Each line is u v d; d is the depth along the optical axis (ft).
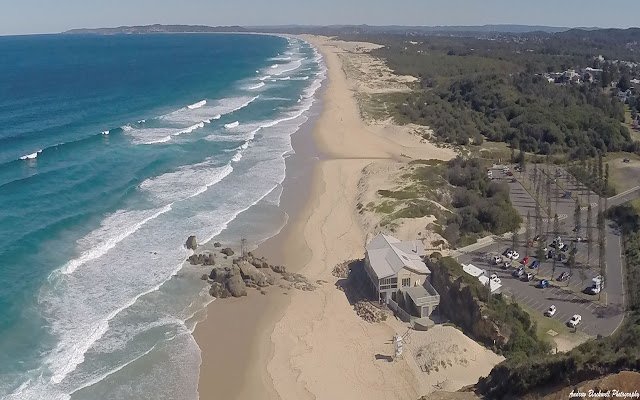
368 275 201.77
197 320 180.55
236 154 340.80
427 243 224.94
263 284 203.41
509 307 178.40
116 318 176.65
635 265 209.36
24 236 216.33
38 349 158.61
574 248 216.54
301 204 273.75
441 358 159.33
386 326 180.86
